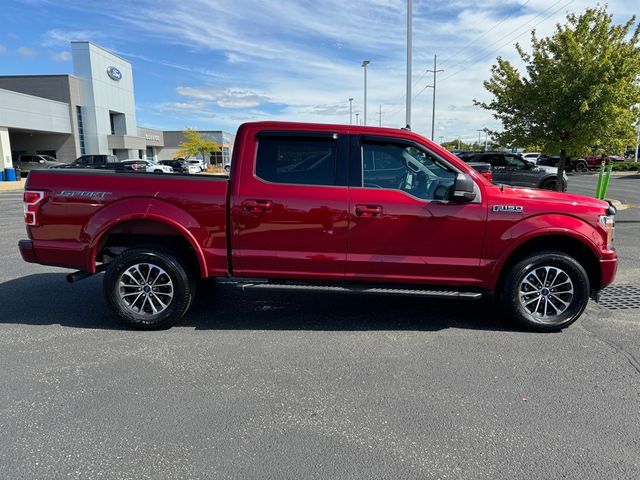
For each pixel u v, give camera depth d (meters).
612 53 11.71
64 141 47.22
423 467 2.55
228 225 4.48
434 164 4.48
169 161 43.75
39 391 3.34
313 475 2.48
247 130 4.51
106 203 4.46
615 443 2.78
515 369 3.75
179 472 2.50
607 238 4.53
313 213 4.41
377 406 3.18
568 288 4.54
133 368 3.72
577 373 3.69
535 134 13.30
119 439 2.78
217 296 5.71
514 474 2.50
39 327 4.62
